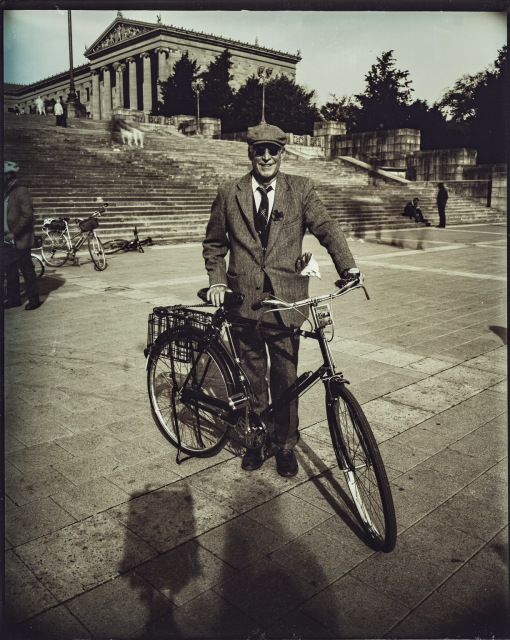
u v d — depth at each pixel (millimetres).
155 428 3777
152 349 3541
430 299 7934
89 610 2170
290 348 3109
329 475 3186
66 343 5707
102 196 17047
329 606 2193
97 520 2734
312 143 33500
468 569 2400
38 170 17859
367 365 5074
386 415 3969
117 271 10383
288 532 2656
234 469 3248
